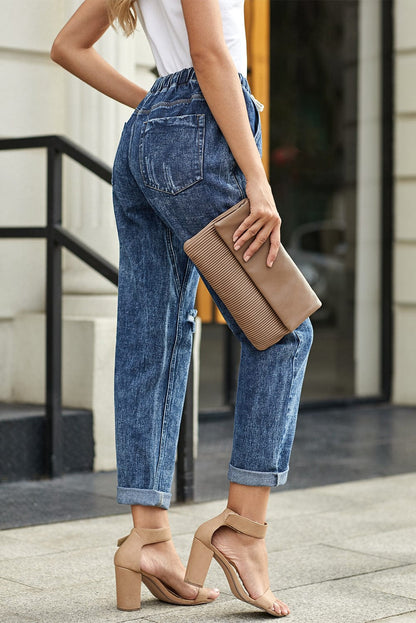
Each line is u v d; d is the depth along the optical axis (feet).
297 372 8.47
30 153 16.40
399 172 22.68
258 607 8.46
